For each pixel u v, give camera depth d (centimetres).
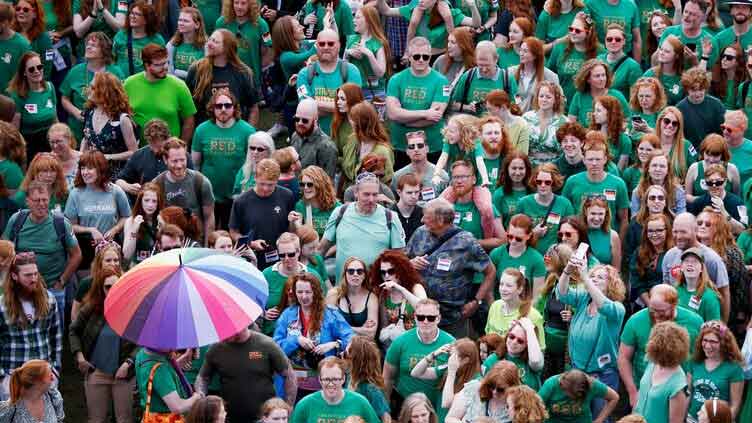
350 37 6719
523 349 4656
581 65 6556
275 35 6644
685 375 4497
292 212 5288
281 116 6775
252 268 4416
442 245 5169
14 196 5469
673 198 5525
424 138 5678
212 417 4094
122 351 4791
